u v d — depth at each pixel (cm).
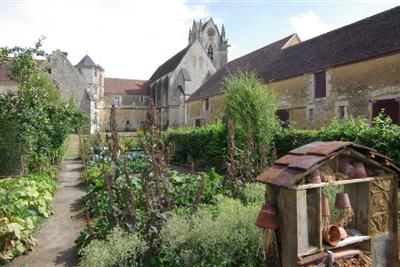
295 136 898
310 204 305
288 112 1898
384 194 331
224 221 388
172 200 454
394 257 335
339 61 1558
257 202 500
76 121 1622
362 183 332
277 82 1978
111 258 345
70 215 707
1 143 895
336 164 315
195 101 3152
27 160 991
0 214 503
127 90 5441
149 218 394
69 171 1431
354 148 311
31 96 998
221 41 5053
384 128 594
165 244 380
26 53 999
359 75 1452
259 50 2736
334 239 309
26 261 469
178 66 4288
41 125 1031
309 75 1734
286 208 293
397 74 1282
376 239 327
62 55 4106
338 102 1557
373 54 1377
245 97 1013
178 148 1619
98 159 1159
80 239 503
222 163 1154
